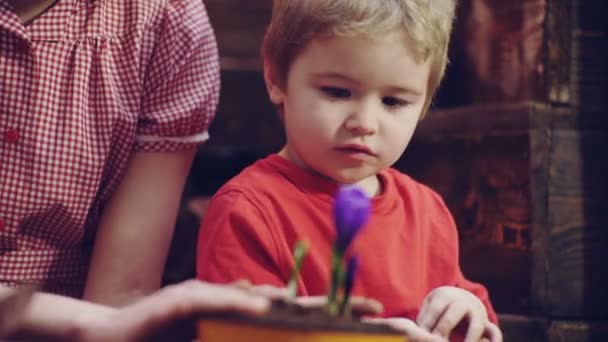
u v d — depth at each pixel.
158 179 1.67
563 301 2.11
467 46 2.40
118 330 0.94
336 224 0.90
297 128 1.50
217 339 0.85
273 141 3.62
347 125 1.45
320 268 1.46
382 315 1.49
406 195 1.63
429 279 1.60
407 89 1.47
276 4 1.58
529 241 2.07
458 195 2.26
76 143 1.55
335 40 1.43
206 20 1.75
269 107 3.64
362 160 1.47
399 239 1.56
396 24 1.43
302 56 1.48
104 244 1.64
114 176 1.65
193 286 0.92
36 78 1.53
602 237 2.15
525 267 2.08
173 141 1.68
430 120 2.37
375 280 1.49
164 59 1.67
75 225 1.59
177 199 1.70
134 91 1.63
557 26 2.13
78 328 0.97
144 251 1.65
